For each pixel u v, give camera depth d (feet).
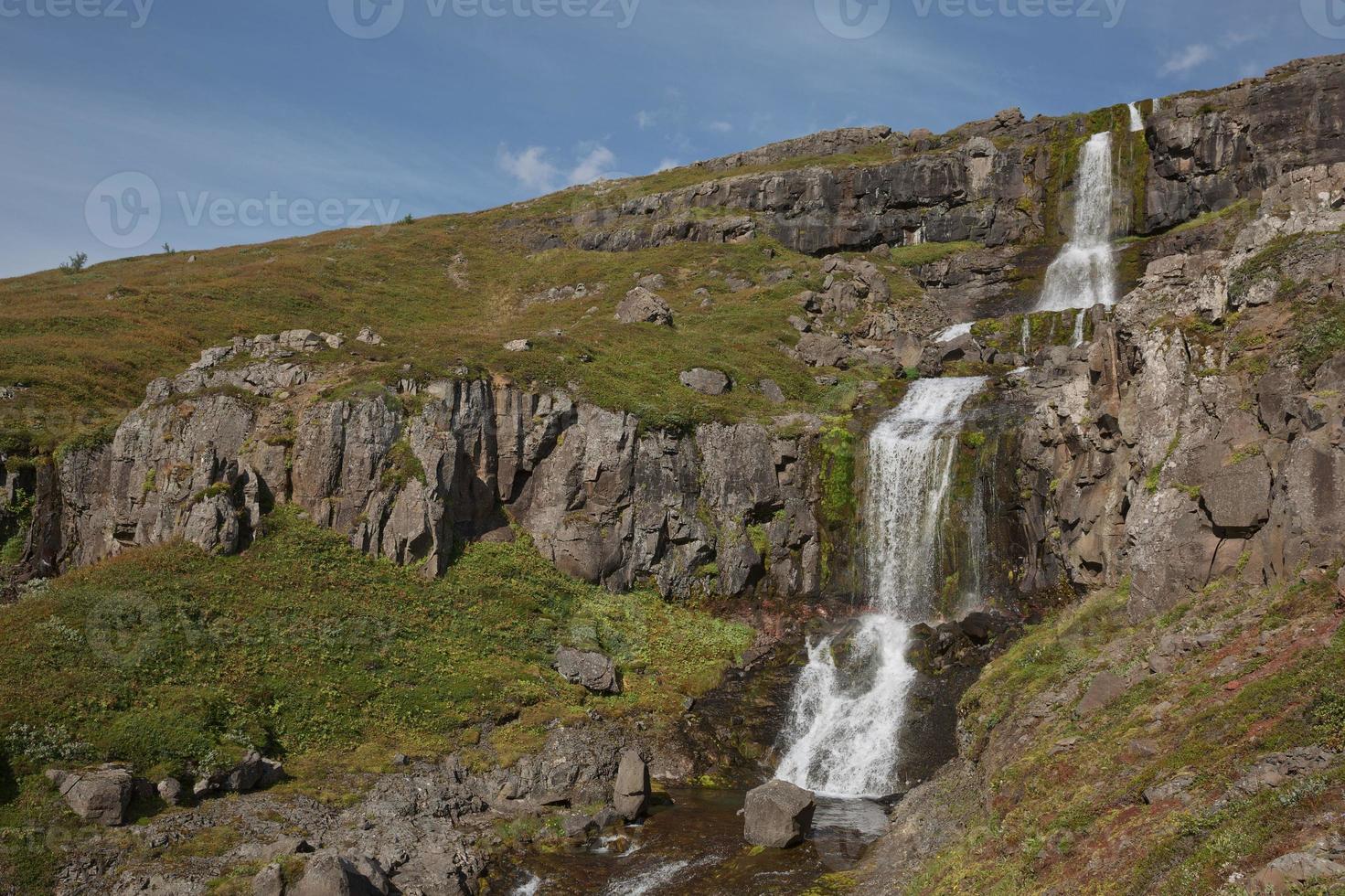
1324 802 40.88
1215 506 76.84
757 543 131.13
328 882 62.03
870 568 129.18
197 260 275.59
